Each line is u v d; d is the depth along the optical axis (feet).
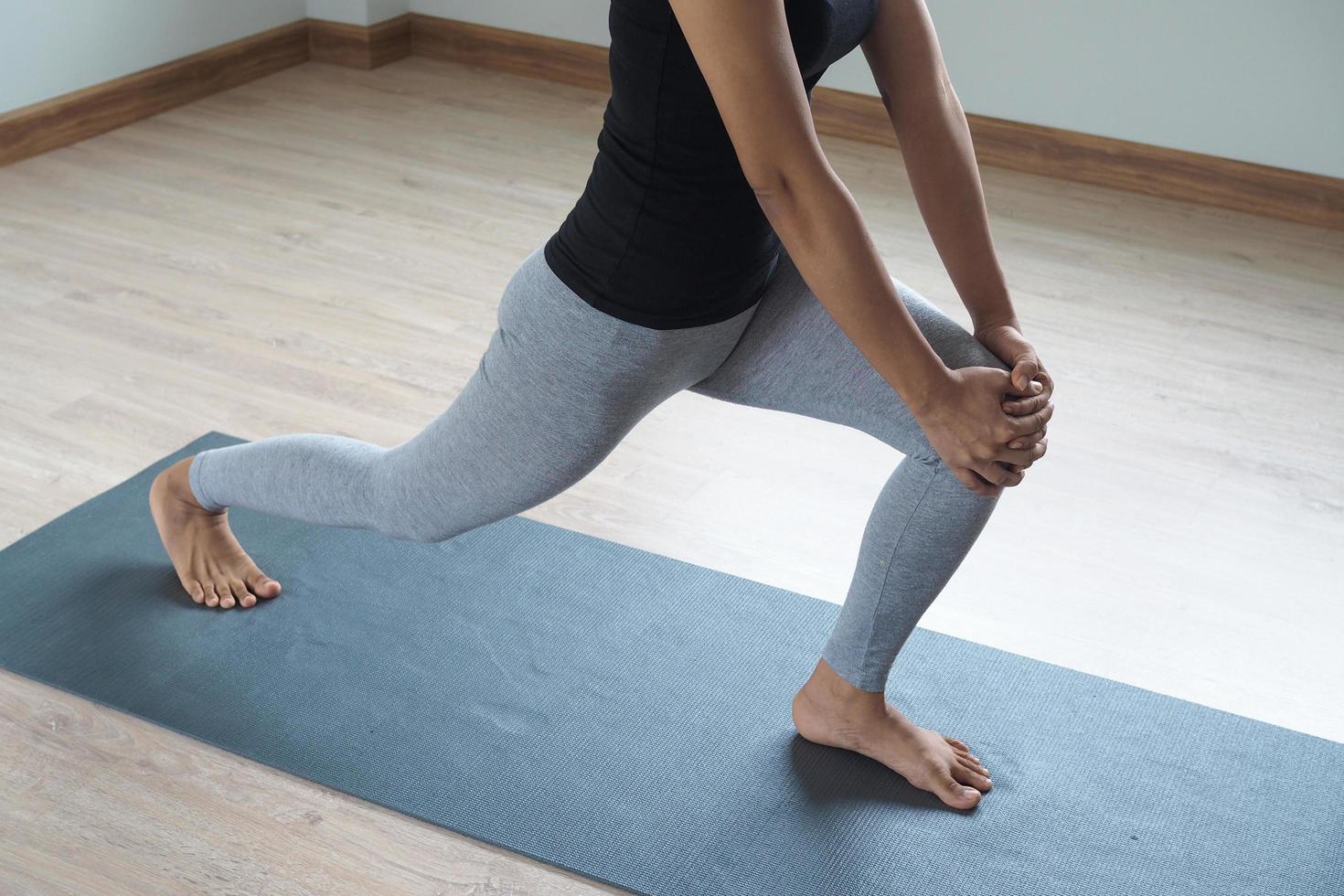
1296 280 11.16
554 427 4.82
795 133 3.72
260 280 10.14
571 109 14.29
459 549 7.12
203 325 9.39
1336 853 5.44
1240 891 5.25
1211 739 6.05
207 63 13.87
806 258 3.96
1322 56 11.82
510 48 15.14
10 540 6.99
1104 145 12.85
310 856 5.20
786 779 5.70
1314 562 7.48
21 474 7.57
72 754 5.64
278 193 11.76
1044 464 8.29
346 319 9.61
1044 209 12.38
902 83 4.80
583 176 12.54
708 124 4.09
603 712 6.03
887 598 5.30
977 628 6.79
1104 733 6.05
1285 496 8.11
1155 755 5.93
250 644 6.34
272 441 6.00
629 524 7.47
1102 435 8.66
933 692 6.25
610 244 4.38
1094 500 7.96
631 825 5.41
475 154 12.92
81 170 11.97
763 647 6.50
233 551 6.73
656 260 4.35
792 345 4.92
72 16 12.32
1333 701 6.40
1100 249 11.59
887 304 4.07
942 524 5.04
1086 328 10.12
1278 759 5.94
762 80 3.63
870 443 8.44
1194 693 6.40
